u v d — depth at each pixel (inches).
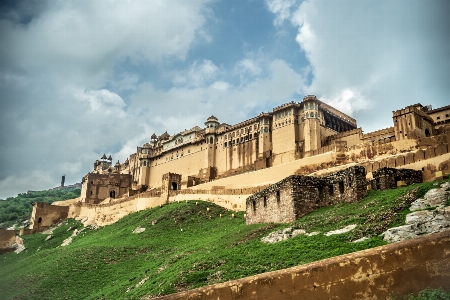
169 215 2662.4
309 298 564.1
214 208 2719.0
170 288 1033.5
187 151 4616.1
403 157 1738.4
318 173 2439.7
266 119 3747.5
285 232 1209.4
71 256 2071.9
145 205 3405.5
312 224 1206.3
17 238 3484.3
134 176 5413.4
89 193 4503.0
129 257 1899.6
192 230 2294.5
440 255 542.0
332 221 1168.8
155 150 5260.8
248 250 1168.2
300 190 1456.7
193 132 4670.3
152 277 1348.4
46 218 3887.8
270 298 573.0
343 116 3841.0
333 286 564.7
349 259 574.2
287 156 3398.1
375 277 556.1
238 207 2632.9
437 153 1624.0
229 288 587.5
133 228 2677.2
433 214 898.7
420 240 560.4
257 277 589.9
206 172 4126.5
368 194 1393.9
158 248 1988.2
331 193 1488.7
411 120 2301.9
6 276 2080.5
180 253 1592.0
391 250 565.0
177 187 3457.2
